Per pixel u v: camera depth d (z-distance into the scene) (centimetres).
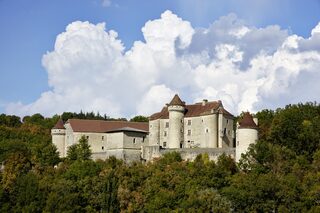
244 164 14962
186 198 13638
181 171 14800
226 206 13200
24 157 17188
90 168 15575
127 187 14325
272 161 14825
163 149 16750
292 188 13262
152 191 14088
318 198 13275
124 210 13738
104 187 14188
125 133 17225
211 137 17138
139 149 17388
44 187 14588
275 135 16450
